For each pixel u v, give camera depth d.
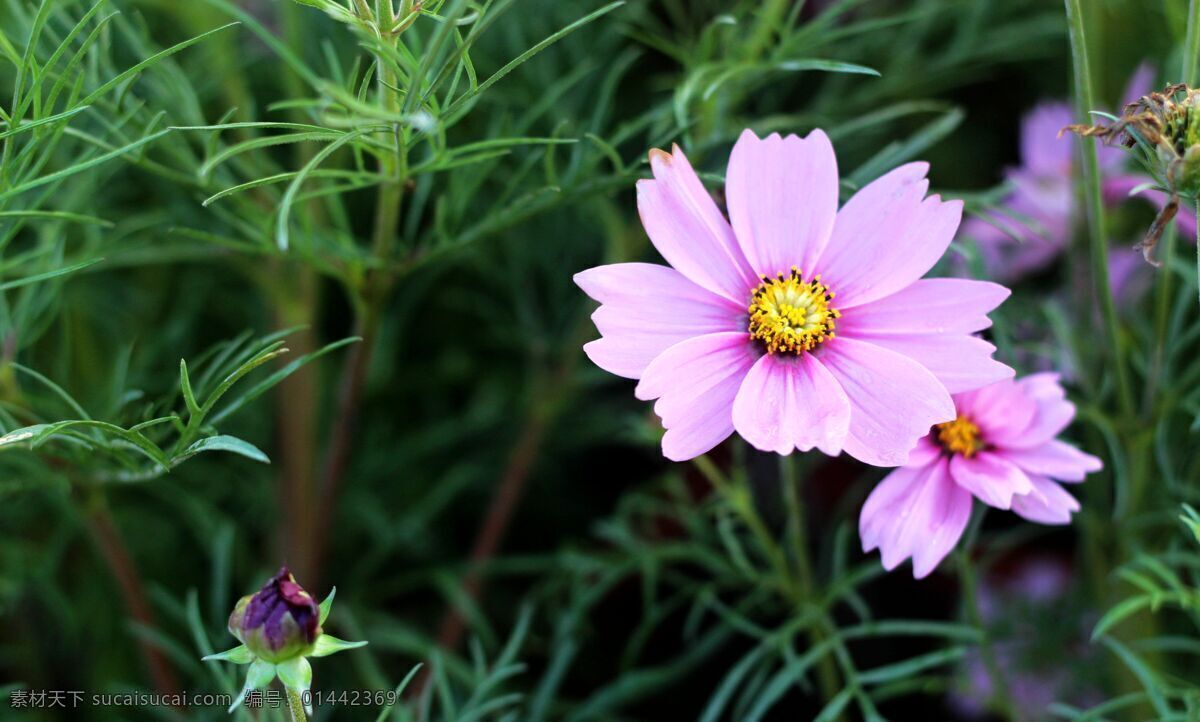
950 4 0.58
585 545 0.63
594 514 0.64
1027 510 0.47
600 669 0.61
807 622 0.52
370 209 0.63
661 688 0.58
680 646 0.61
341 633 0.59
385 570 0.63
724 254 0.47
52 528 0.61
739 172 0.47
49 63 0.46
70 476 0.52
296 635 0.44
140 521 0.62
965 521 0.47
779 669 0.59
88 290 0.62
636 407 0.64
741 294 0.47
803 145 0.47
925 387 0.46
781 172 0.47
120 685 0.57
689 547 0.55
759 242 0.47
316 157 0.45
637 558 0.55
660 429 0.53
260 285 0.59
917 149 0.51
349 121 0.44
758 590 0.54
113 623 0.60
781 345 0.46
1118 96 0.61
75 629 0.59
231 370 0.62
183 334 0.63
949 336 0.46
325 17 0.58
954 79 0.64
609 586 0.58
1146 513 0.53
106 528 0.54
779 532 0.60
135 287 0.63
